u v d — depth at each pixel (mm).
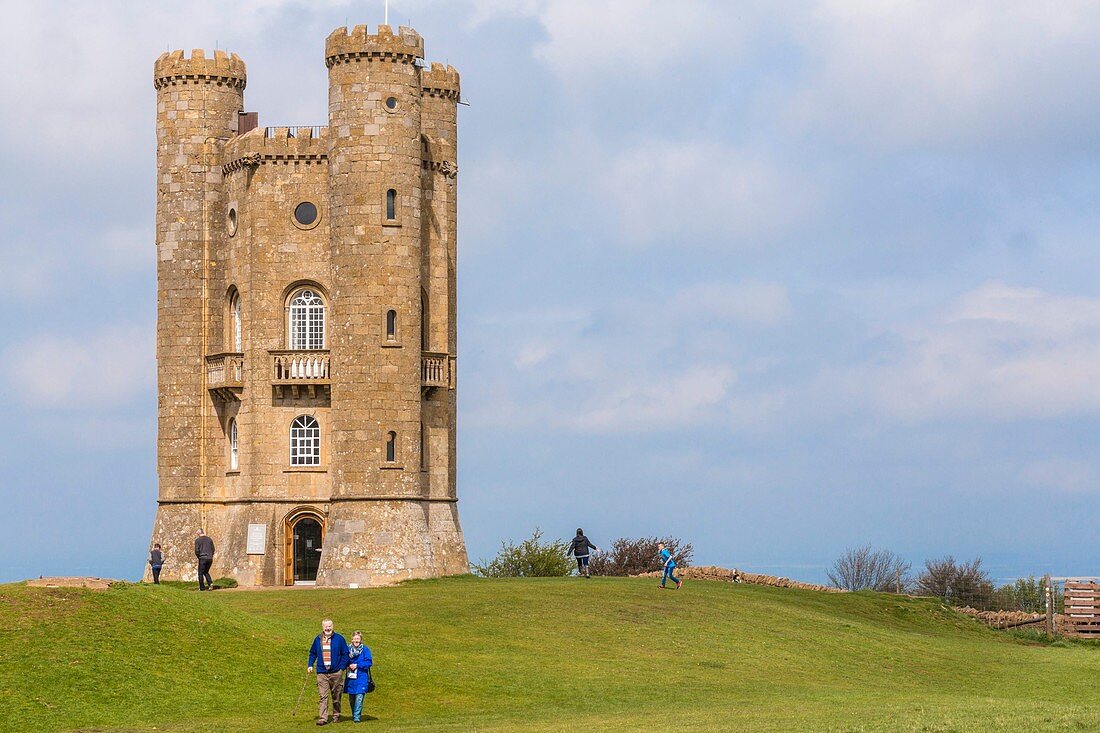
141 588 47688
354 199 70750
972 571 97438
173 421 76375
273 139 73625
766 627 58094
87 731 38469
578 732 36812
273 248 73562
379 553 68938
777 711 40781
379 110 70875
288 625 49812
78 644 42875
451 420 75938
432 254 74750
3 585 46344
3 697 39562
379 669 45781
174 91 77312
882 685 49688
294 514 72875
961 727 36562
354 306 70500
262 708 41406
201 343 76562
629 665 49281
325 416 73062
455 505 75812
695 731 36375
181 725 39281
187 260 76625
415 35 71875
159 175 77562
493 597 59750
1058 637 69438
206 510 76250
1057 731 35969
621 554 94875
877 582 101938
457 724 39344
